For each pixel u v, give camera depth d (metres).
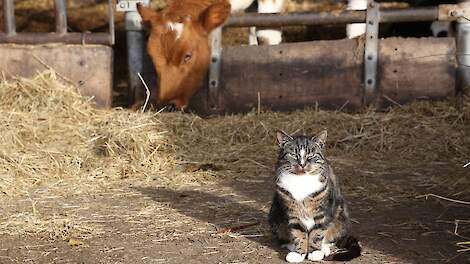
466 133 7.62
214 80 8.55
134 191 6.42
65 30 8.75
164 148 7.38
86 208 5.96
